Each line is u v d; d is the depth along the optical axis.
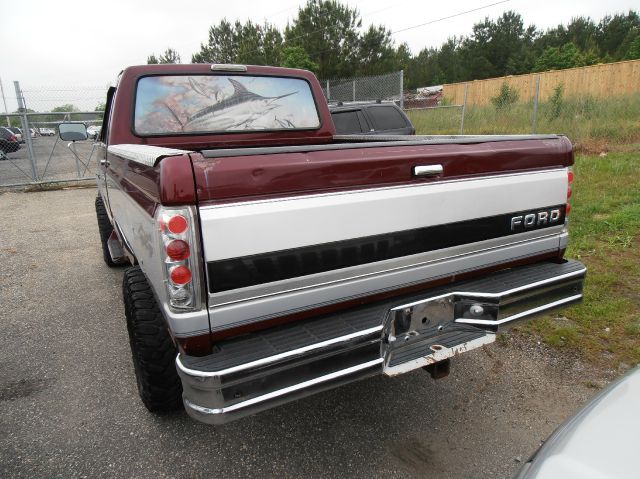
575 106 12.95
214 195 1.91
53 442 2.72
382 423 2.84
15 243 7.14
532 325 3.85
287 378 2.01
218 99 3.73
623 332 3.67
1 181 13.44
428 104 23.14
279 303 2.12
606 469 1.38
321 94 4.19
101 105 14.89
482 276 2.74
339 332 2.14
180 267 1.92
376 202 2.24
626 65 18.48
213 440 2.72
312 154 2.09
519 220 2.74
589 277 4.53
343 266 2.22
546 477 1.39
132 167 2.59
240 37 34.34
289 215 2.05
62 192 12.12
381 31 27.33
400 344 2.39
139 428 2.83
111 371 3.46
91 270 5.79
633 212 6.11
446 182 2.44
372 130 8.20
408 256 2.39
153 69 3.52
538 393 3.08
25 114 12.59
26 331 4.14
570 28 61.22
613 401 1.69
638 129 11.21
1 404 3.09
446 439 2.69
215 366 1.92
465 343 2.47
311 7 27.14
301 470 2.48
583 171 8.45
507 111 14.52
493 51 54.53
